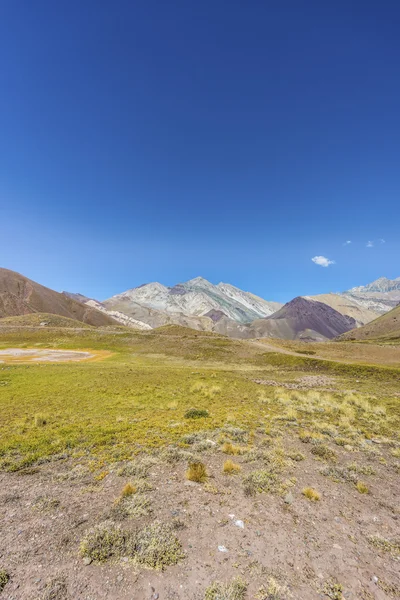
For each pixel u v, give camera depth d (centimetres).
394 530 835
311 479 1134
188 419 1856
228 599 546
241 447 1398
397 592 608
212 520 813
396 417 2148
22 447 1322
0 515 811
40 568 618
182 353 7419
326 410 2338
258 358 6719
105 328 13600
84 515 811
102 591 567
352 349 8600
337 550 726
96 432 1527
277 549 711
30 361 5478
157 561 645
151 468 1130
